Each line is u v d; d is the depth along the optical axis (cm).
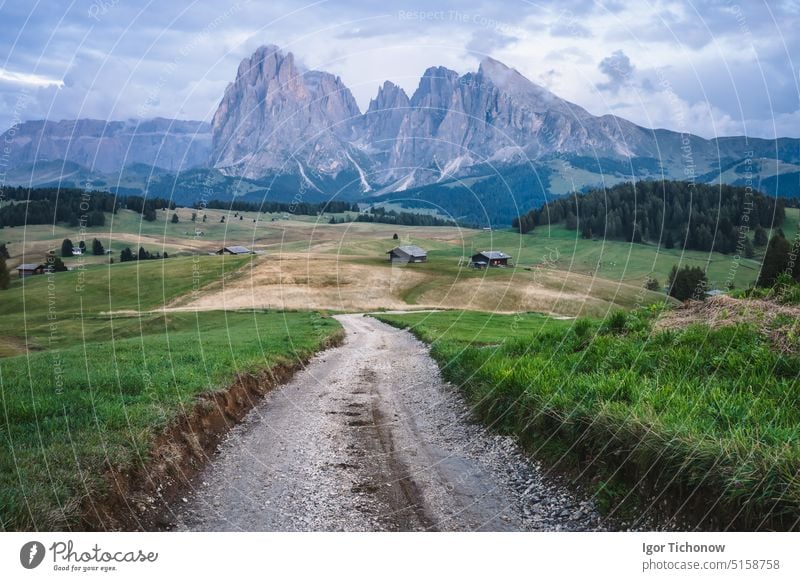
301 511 763
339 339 3472
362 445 1077
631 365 1082
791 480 554
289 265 8800
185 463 921
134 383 1262
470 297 7206
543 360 1329
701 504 616
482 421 1148
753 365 938
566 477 807
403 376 1909
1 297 7675
